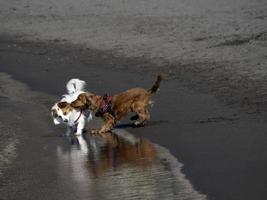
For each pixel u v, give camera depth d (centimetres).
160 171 1145
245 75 1886
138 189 1054
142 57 2389
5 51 2912
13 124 1596
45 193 1069
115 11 3572
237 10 3159
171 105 1653
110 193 1045
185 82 1908
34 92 2009
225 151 1227
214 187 1037
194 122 1473
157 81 1488
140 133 1429
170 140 1348
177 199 995
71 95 1532
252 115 1480
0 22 3716
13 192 1085
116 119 1479
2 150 1367
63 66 2438
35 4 4150
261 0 3369
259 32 2545
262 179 1054
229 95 1694
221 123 1440
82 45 2838
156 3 3622
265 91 1683
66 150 1344
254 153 1195
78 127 1473
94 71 2261
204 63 2134
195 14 3180
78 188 1083
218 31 2669
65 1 4109
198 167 1149
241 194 995
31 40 3159
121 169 1177
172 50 2423
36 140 1442
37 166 1234
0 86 2139
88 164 1227
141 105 1483
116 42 2762
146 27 2995
